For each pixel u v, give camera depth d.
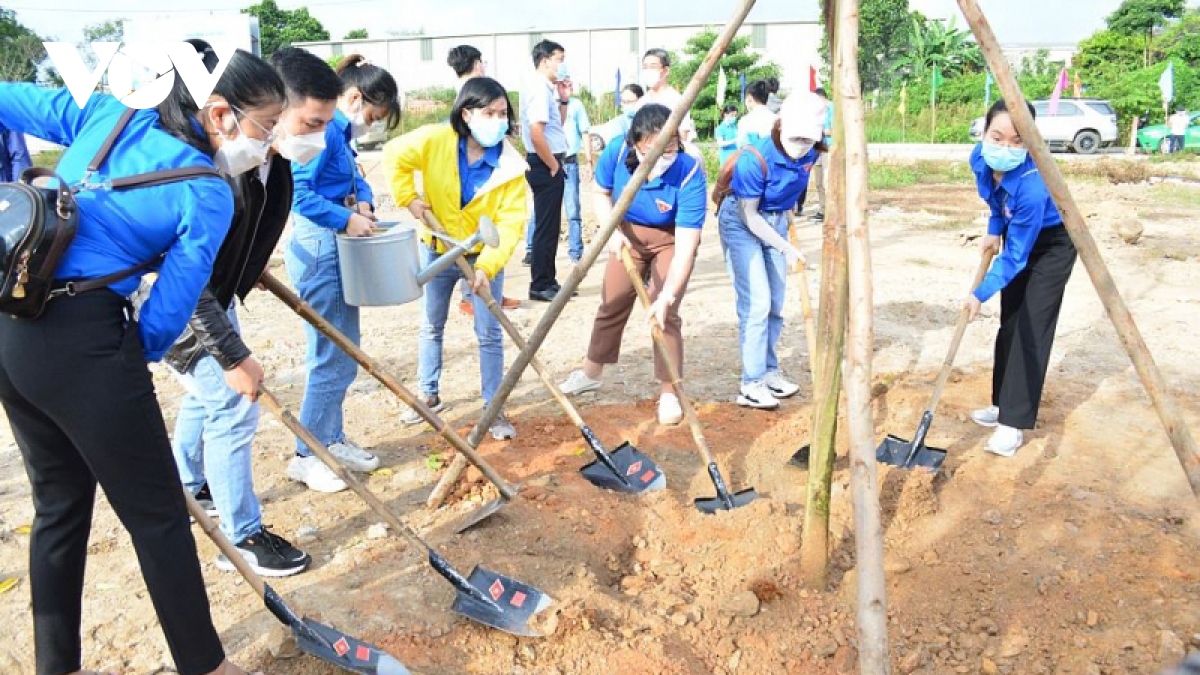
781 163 5.20
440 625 3.44
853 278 2.70
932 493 4.34
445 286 5.11
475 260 4.89
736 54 33.12
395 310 8.01
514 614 3.41
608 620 3.54
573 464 4.79
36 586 2.88
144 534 2.72
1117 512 4.27
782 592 3.72
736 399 5.82
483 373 5.03
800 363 6.54
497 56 47.16
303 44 49.69
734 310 7.94
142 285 2.83
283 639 3.27
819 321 3.64
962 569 3.88
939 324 7.35
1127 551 3.94
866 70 37.12
